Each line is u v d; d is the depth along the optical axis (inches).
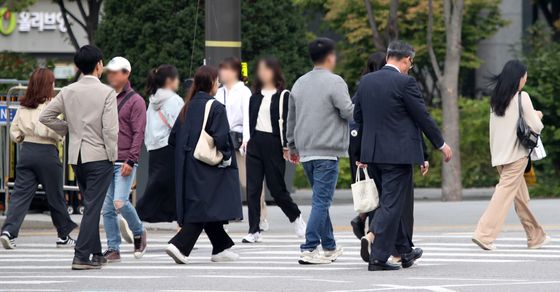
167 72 1222.9
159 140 1213.7
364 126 1020.5
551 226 1486.2
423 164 1021.2
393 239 1023.6
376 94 1011.3
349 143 1149.7
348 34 2753.4
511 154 1186.0
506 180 1197.1
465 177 2497.5
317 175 1076.5
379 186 1037.8
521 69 1186.0
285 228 1487.5
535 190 2181.3
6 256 1214.3
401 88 1004.6
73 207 1654.8
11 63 2358.5
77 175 1063.0
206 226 1127.0
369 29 2723.9
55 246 1320.1
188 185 1073.5
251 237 1317.7
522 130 1181.1
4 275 1027.9
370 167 1029.2
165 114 1215.6
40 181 1254.9
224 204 1073.5
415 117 1003.9
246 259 1149.7
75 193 1653.5
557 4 2979.8
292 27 2324.1
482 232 1202.0
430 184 2549.2
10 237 1240.2
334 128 1067.9
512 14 3070.9
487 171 2512.3
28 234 1493.6
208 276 994.1
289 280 952.3
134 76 2229.3
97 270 1059.3
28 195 1246.9
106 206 1136.2
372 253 1027.3
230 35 1560.0
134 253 1179.3
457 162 2112.5
